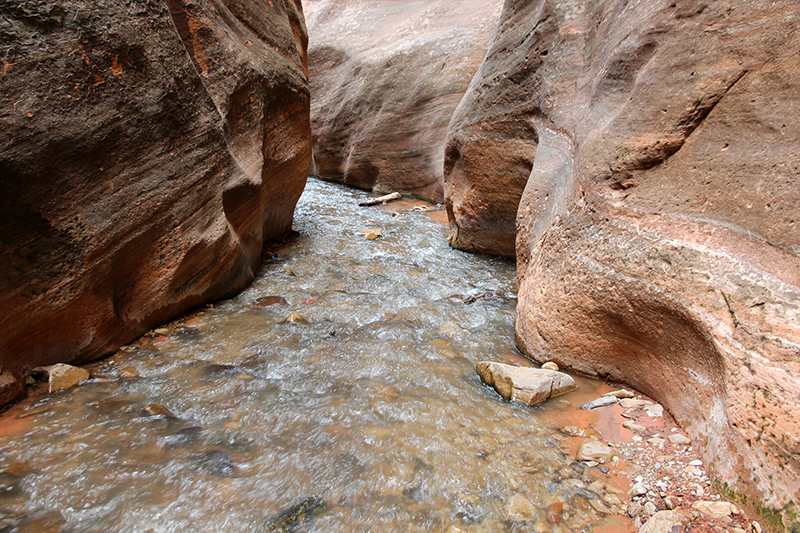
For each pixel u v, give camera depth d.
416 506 2.06
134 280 3.54
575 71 4.46
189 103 3.81
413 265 5.76
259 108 5.03
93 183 3.10
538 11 5.18
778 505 1.76
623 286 2.80
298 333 3.76
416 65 10.79
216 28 4.48
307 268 5.48
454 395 2.94
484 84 5.89
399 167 11.14
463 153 6.04
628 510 2.03
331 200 10.32
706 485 2.07
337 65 13.44
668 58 2.94
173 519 1.98
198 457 2.35
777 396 1.89
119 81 3.21
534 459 2.35
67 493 2.11
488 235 6.18
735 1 2.63
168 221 3.68
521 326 3.69
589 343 3.12
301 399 2.85
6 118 2.59
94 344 3.27
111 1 3.16
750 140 2.45
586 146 3.55
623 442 2.46
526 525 1.96
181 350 3.47
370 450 2.39
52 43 2.81
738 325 2.16
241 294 4.67
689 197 2.66
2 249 2.68
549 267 3.52
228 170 4.33
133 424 2.59
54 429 2.53
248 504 2.06
